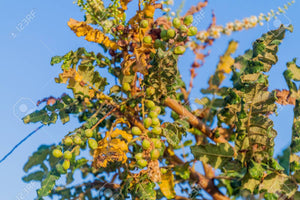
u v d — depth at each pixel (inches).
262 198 26.0
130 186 25.6
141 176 25.3
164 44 25.2
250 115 25.4
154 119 24.8
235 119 25.9
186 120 26.9
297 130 26.0
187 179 28.6
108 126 28.6
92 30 26.6
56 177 25.4
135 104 26.5
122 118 26.7
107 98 26.6
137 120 27.0
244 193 26.6
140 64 25.8
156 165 24.7
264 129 25.2
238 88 25.9
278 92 27.9
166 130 25.2
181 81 30.2
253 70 25.5
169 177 27.5
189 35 24.7
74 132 25.4
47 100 28.6
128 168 27.2
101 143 25.8
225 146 25.8
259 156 25.3
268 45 25.9
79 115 28.8
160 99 26.2
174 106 26.8
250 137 25.4
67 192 29.5
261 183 25.2
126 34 26.4
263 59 25.8
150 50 25.9
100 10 26.6
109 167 29.4
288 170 25.7
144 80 25.7
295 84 26.4
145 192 24.9
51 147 28.7
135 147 27.6
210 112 30.1
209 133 27.1
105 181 29.8
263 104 25.4
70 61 26.4
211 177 28.5
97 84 27.1
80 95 27.1
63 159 25.6
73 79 26.6
